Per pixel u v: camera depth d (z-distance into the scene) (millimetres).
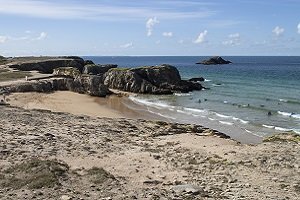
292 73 135750
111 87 83000
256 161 21703
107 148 24422
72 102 58500
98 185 16062
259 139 38438
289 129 42906
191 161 21953
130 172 19234
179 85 84375
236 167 20656
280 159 21969
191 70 162125
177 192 15805
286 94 75375
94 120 37031
